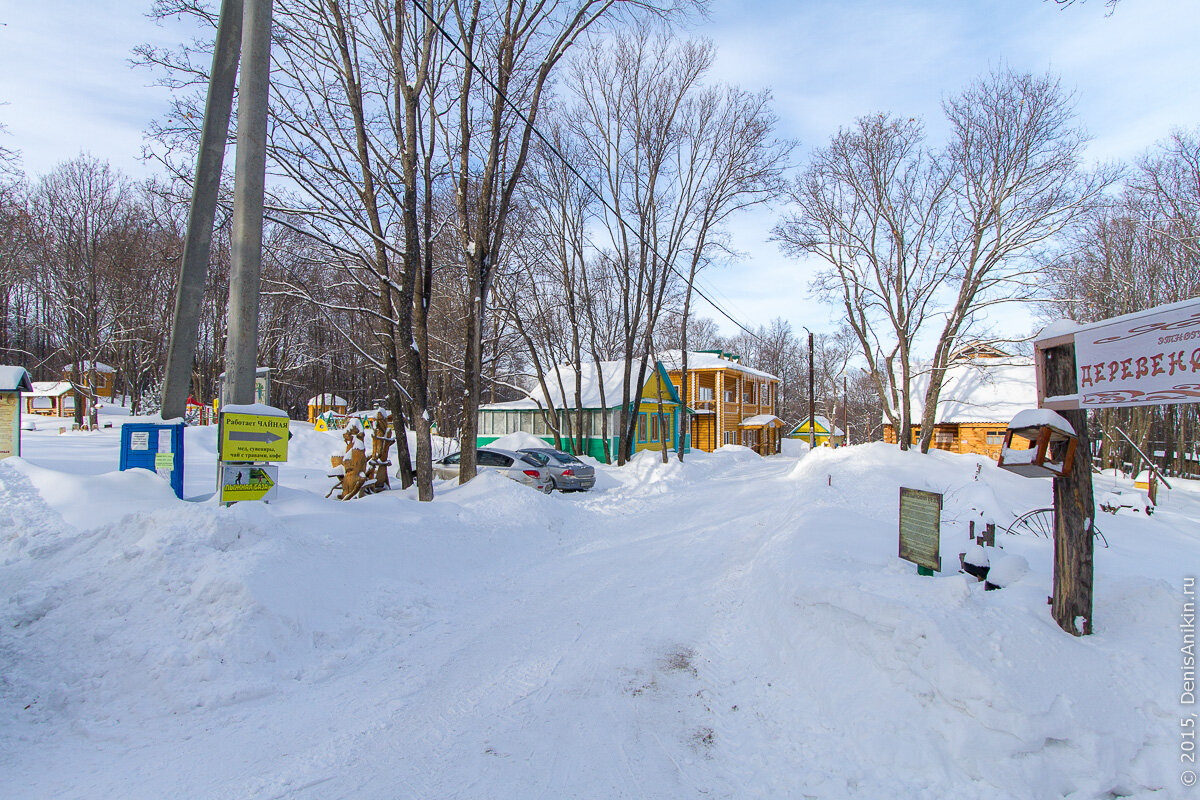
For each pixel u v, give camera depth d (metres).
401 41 12.06
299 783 3.66
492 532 10.44
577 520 13.15
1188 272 24.72
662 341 46.50
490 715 4.59
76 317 33.66
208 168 8.95
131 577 5.68
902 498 6.50
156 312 34.28
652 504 16.25
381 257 13.40
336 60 12.27
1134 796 3.31
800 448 49.22
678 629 6.41
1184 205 23.50
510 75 13.26
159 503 8.78
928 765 3.62
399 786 3.65
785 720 4.46
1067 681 3.71
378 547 8.02
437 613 7.01
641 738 4.26
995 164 19.61
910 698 4.01
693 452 31.22
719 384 40.62
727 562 9.30
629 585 8.19
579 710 4.66
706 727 4.43
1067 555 4.41
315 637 5.80
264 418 8.03
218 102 8.88
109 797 3.45
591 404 27.41
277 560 6.28
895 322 22.05
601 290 29.41
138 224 31.45
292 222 11.83
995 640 3.97
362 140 12.30
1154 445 33.69
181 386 9.48
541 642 6.10
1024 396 29.58
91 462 15.02
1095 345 4.09
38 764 3.75
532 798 3.55
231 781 3.66
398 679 5.25
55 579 5.74
